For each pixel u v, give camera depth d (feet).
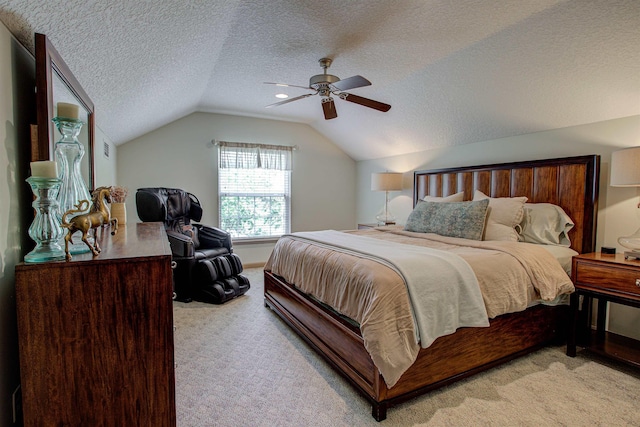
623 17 6.36
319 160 18.15
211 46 8.08
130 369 3.67
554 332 8.16
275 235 17.24
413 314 5.78
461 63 9.27
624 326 8.59
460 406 5.98
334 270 7.14
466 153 12.87
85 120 6.26
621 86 7.81
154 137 14.49
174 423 3.83
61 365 3.48
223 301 11.46
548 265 7.64
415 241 9.51
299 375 7.00
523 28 7.44
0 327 3.65
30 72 4.56
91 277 3.51
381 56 9.18
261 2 6.56
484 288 6.61
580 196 9.08
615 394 6.34
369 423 5.56
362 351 6.04
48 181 3.60
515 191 10.77
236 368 7.29
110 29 4.97
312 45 8.52
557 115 9.52
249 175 16.55
